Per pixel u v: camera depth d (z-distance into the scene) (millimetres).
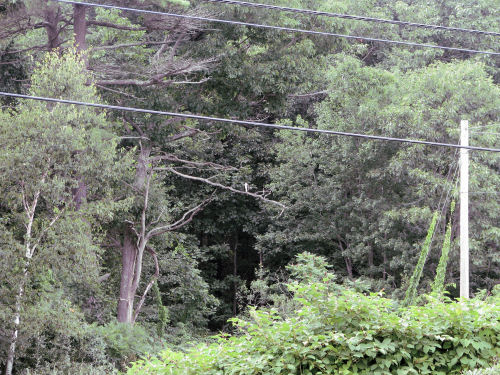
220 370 6969
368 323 6773
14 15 20375
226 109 25156
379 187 27281
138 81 23094
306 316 7203
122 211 23234
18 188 16672
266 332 6953
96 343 18781
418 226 26172
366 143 25766
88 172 17641
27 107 17016
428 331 6789
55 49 18484
